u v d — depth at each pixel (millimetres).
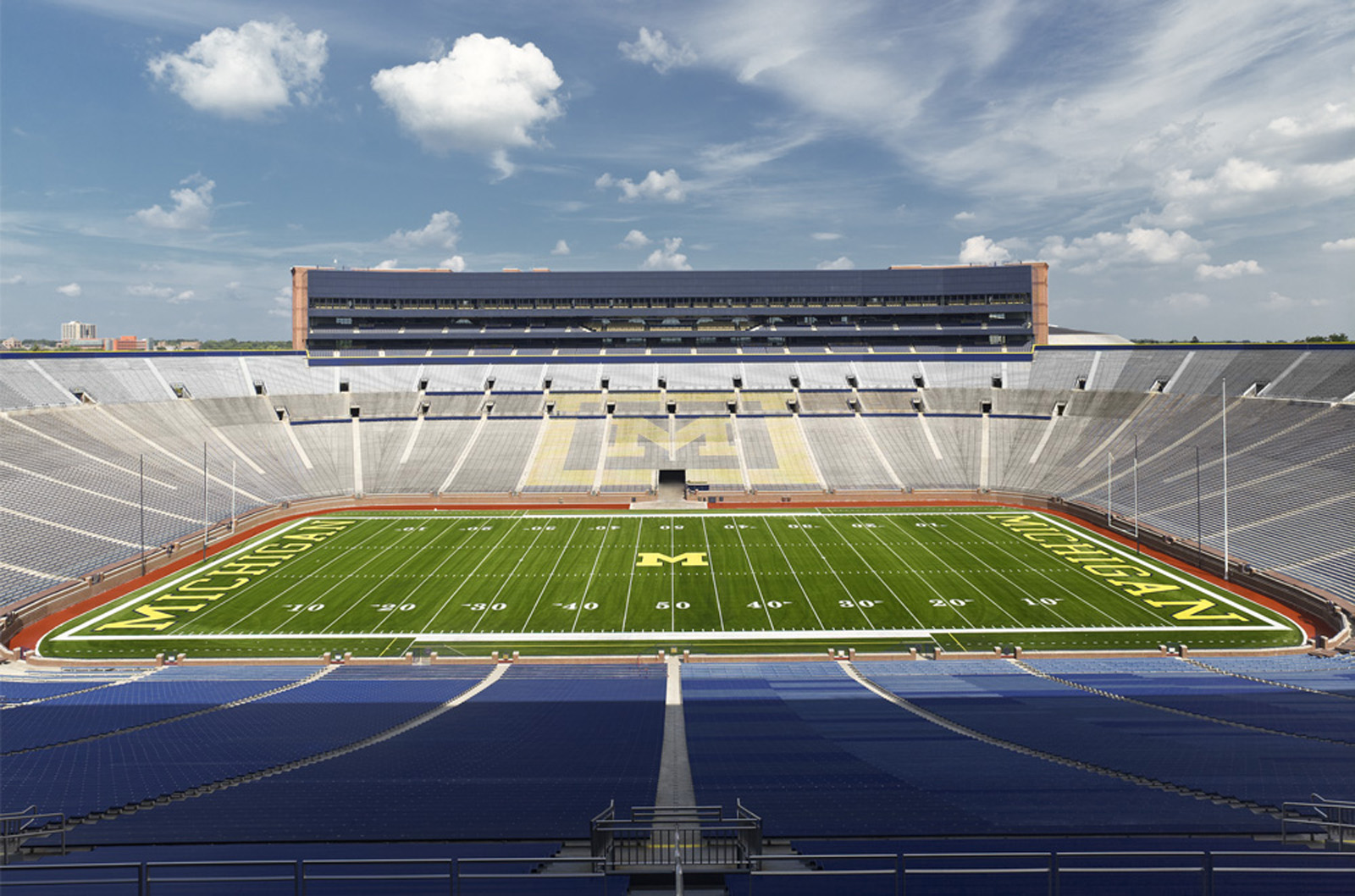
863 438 83000
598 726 25672
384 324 98562
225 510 63500
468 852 14180
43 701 29328
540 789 18234
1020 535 60594
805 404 88562
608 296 99812
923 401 87688
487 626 42906
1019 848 13922
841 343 100062
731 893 12047
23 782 19297
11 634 41375
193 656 38844
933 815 15789
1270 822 15016
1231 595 46719
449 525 65000
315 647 40281
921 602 46094
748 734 24203
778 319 101312
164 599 47125
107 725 25469
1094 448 74688
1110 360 86250
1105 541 58562
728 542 59250
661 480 78375
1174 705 27688
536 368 93562
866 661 38250
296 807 17016
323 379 88250
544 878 11953
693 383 91875
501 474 77125
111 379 74875
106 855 14336
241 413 79062
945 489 75125
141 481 62062
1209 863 11078
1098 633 41375
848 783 18422
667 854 13844
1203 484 60781
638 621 43562
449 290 98500
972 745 22453
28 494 54219
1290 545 48812
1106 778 18688
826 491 74875
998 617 43844
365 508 71688
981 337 98812
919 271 99875
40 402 67250
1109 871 11016
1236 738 22625
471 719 26906
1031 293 97688
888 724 25438
